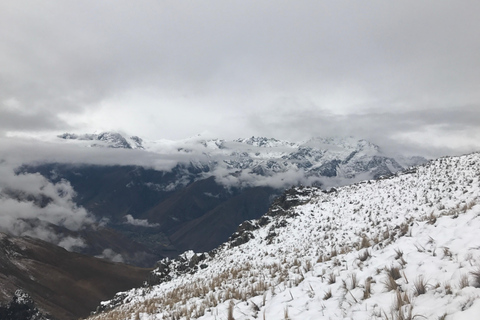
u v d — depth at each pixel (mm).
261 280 15062
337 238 26906
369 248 12688
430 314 6449
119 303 34625
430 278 7867
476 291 6562
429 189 32688
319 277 11164
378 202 35281
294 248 28812
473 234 9398
